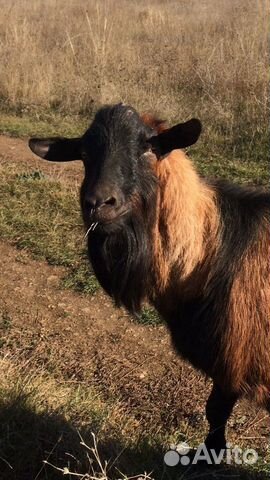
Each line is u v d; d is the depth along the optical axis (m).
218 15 4.78
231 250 1.20
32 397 1.40
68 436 1.30
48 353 1.82
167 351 1.85
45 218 2.55
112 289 1.24
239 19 4.29
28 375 1.55
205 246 1.21
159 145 1.17
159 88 3.76
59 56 4.41
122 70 4.00
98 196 1.11
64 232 2.46
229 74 3.54
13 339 1.88
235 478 1.37
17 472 1.27
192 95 3.67
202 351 1.23
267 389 1.22
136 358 1.82
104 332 1.93
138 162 1.16
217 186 1.27
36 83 4.12
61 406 1.44
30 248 2.36
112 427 1.45
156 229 1.18
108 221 1.14
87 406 1.49
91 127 1.21
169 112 3.43
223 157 3.14
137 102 3.60
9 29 4.86
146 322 1.97
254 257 1.19
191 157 3.13
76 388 1.64
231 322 1.19
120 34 4.75
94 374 1.75
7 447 1.28
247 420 1.59
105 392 1.67
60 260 2.28
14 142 3.52
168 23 4.74
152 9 5.28
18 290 2.12
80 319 1.99
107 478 1.16
